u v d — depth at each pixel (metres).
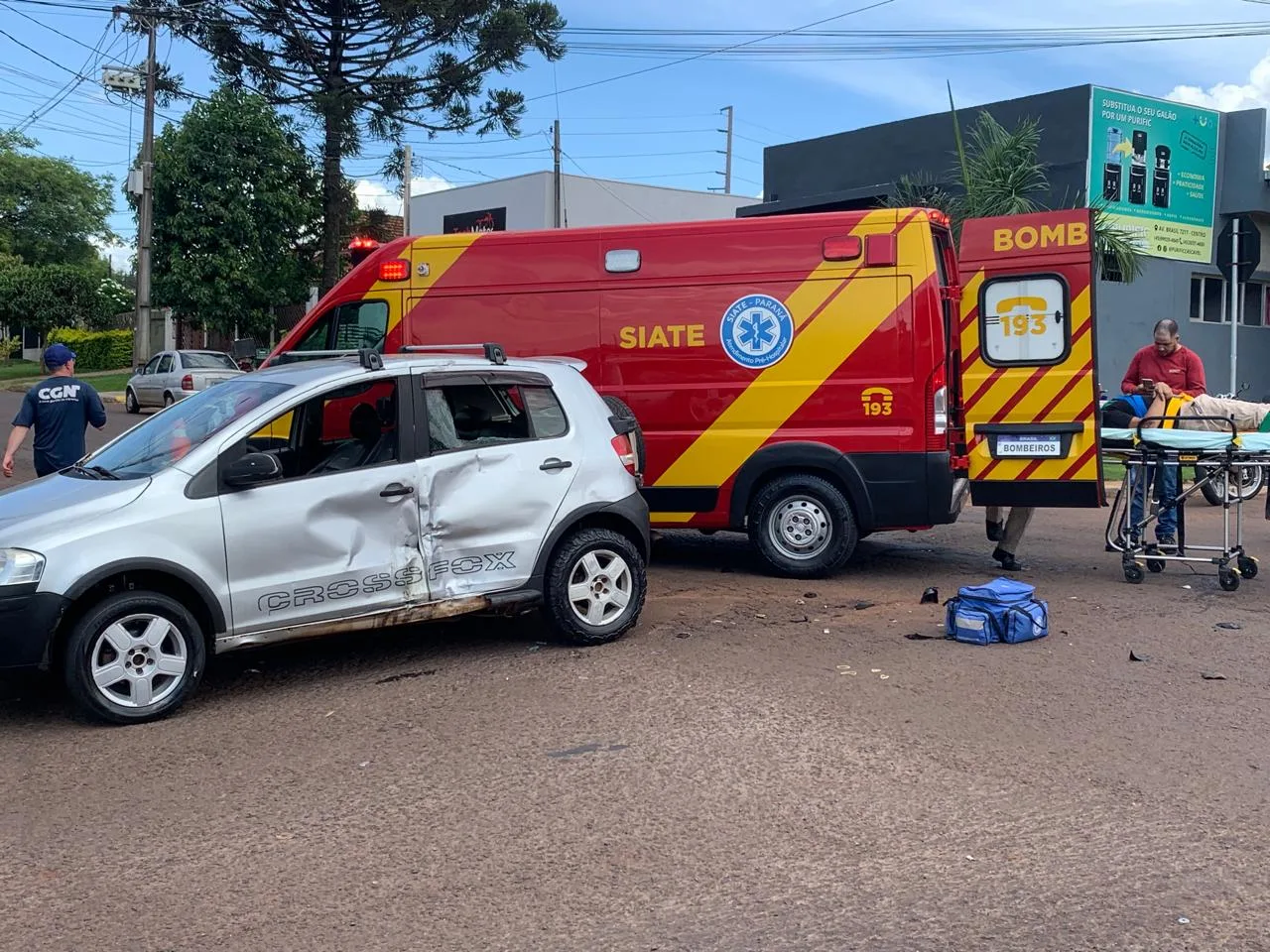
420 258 9.50
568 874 4.07
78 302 48.19
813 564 9.09
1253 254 16.81
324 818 4.59
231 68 27.22
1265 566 9.75
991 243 8.76
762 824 4.46
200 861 4.22
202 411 6.58
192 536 5.82
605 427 7.39
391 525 6.41
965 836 4.34
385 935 3.66
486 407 6.91
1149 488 8.98
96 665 5.66
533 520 6.88
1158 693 6.09
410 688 6.32
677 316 9.12
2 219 58.34
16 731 5.73
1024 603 7.15
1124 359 20.52
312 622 6.19
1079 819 4.49
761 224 9.00
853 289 8.83
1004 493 8.84
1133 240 19.00
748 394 9.02
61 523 5.61
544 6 26.45
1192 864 4.10
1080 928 3.65
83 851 4.33
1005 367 8.77
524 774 5.01
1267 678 6.36
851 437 8.86
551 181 37.59
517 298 9.36
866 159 22.77
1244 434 8.49
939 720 5.66
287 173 28.62
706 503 9.18
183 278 27.75
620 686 6.25
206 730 5.69
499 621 7.89
